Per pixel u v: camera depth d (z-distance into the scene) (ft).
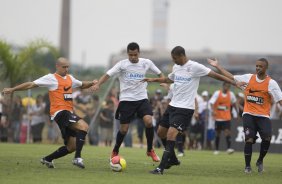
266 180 76.07
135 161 102.94
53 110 83.15
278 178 79.36
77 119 82.84
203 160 112.47
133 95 90.84
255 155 134.92
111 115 168.45
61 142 168.86
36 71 185.26
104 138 169.37
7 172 78.13
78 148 82.79
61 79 83.25
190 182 71.61
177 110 80.28
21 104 173.17
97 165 91.50
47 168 84.23
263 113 85.20
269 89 84.38
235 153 145.69
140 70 90.53
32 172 78.54
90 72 238.89
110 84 170.91
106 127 168.55
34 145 150.20
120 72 90.84
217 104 141.79
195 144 164.66
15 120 172.14
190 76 80.43
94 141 170.30
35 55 192.03
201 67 80.23
